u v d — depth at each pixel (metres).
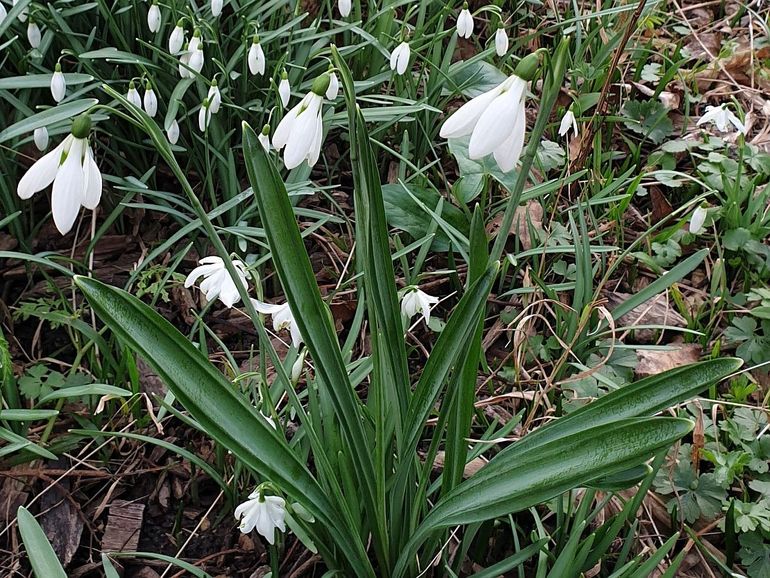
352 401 0.27
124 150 0.56
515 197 0.24
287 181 0.52
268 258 0.48
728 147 0.62
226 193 0.53
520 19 0.69
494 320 0.51
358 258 0.40
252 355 0.46
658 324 0.50
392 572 0.32
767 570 0.35
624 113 0.64
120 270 0.53
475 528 0.34
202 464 0.38
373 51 0.61
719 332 0.50
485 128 0.22
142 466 0.42
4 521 0.40
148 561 0.38
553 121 0.65
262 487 0.29
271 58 0.57
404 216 0.51
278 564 0.37
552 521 0.39
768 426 0.41
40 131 0.45
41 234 0.54
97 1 0.51
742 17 0.79
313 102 0.24
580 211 0.48
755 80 0.72
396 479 0.30
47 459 0.42
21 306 0.50
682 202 0.59
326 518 0.28
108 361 0.43
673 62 0.69
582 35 0.71
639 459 0.22
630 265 0.55
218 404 0.25
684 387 0.26
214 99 0.47
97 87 0.53
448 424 0.30
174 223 0.55
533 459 0.25
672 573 0.29
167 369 0.24
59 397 0.38
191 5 0.55
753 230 0.53
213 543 0.39
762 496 0.38
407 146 0.55
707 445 0.41
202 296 0.51
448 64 0.60
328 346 0.26
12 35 0.52
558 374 0.46
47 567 0.26
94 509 0.41
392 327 0.28
